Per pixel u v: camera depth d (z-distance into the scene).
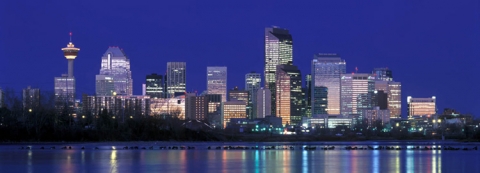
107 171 144.75
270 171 146.00
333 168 153.75
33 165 160.12
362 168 153.50
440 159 185.88
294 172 143.50
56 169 149.38
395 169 150.75
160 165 161.50
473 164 165.50
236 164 165.88
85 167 154.75
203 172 143.50
